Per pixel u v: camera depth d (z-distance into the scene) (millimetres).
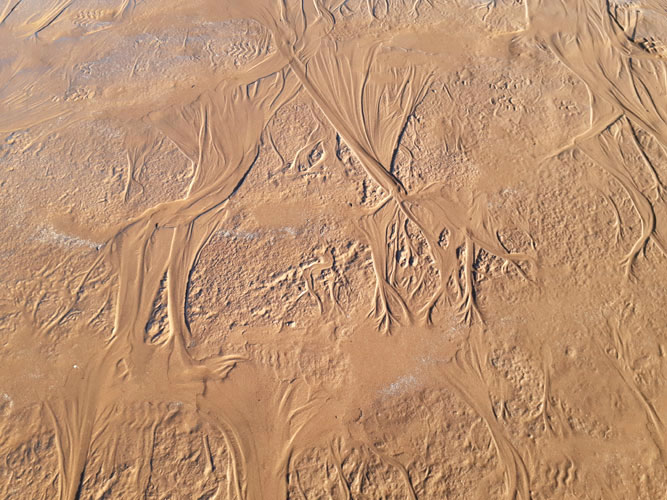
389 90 8617
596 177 7160
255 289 6395
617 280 6195
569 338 5816
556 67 8703
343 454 5234
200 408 5566
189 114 8555
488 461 5133
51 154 8047
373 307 6188
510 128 7859
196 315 6227
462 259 6504
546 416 5336
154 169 7750
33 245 6938
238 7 10609
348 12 10203
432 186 7266
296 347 5926
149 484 5129
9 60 9875
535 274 6309
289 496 5031
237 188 7453
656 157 7344
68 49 9984
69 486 5137
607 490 4930
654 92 8195
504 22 9641
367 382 5664
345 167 7586
